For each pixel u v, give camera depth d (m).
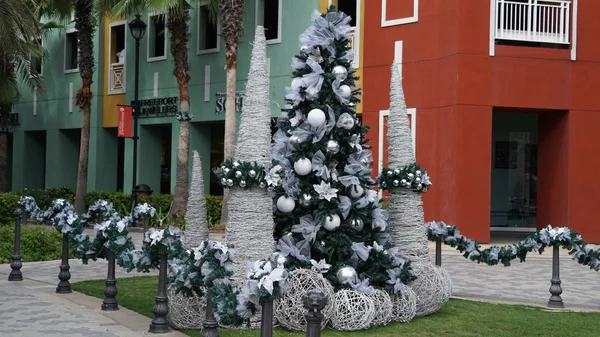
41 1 24.77
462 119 17.70
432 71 18.47
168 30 23.19
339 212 7.46
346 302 7.09
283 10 21.41
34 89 29.83
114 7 21.16
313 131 7.50
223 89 23.45
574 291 10.90
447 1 18.08
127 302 8.96
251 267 5.83
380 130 19.42
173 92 25.16
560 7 18.17
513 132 23.45
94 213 9.51
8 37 18.00
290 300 6.92
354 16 20.27
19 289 9.88
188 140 22.09
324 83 7.66
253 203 7.12
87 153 25.00
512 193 23.53
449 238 9.38
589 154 18.39
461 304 9.12
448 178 18.05
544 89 18.16
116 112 27.50
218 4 21.89
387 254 7.57
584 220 18.36
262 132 7.34
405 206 8.01
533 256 16.00
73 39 29.50
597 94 18.44
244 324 7.01
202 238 8.34
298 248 7.36
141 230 21.58
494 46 17.91
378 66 19.56
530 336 7.23
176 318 7.34
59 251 14.04
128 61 26.91
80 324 7.53
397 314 7.66
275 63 21.58
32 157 31.91
